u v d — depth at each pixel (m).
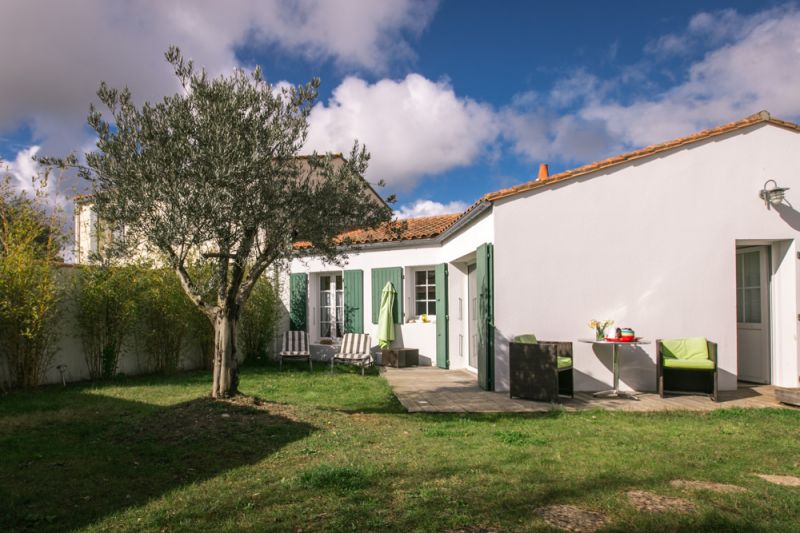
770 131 8.95
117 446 5.06
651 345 8.69
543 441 5.34
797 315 8.70
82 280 9.57
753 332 9.51
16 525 3.19
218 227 5.55
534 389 7.89
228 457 4.75
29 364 8.52
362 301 13.69
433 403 7.73
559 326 8.68
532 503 3.55
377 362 13.34
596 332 8.50
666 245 8.76
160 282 10.62
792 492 3.81
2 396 7.93
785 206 8.84
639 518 3.29
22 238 8.48
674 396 8.20
